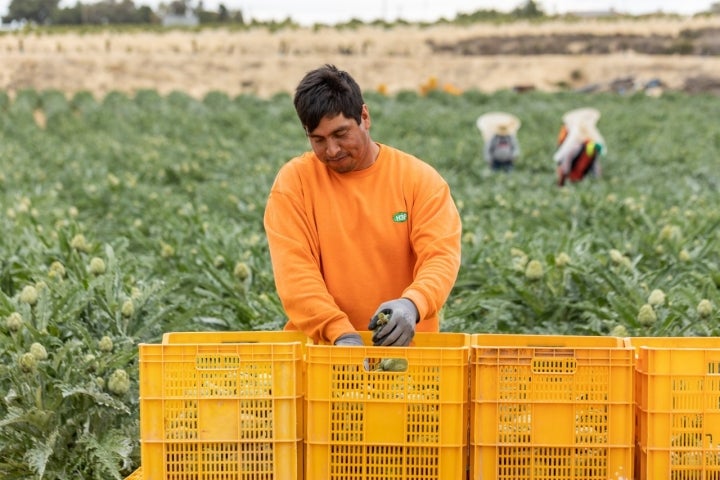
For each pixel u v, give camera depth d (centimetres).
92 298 596
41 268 735
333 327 398
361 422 367
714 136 2853
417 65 7150
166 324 617
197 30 8331
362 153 410
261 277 824
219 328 700
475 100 4488
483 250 891
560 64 7050
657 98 4609
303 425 376
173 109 3688
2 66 6341
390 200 419
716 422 365
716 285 763
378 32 8200
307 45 7900
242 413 370
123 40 7900
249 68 6881
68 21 12781
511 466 370
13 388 501
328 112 392
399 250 422
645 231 1105
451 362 361
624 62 6962
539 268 695
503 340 399
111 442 486
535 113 3588
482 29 8231
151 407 368
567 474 370
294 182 423
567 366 366
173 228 1088
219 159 2117
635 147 2562
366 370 370
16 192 1446
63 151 2270
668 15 8250
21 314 561
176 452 371
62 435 498
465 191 1644
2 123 3164
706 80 6562
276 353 366
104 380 509
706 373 363
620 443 366
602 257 755
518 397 366
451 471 366
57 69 6388
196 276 804
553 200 1419
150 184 1814
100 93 6175
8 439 498
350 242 420
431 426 366
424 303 383
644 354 368
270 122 3212
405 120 3228
